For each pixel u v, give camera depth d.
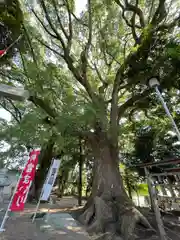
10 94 2.96
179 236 4.80
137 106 8.16
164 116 8.58
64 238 4.12
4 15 5.11
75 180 14.64
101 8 6.72
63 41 7.53
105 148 6.96
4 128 6.59
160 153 9.30
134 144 10.17
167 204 7.16
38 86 5.80
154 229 5.13
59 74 7.05
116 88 7.12
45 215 6.09
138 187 10.44
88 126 6.38
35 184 11.08
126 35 7.34
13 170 8.72
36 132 5.19
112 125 6.65
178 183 3.83
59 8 7.10
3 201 7.48
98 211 5.57
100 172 6.65
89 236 4.54
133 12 6.67
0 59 6.26
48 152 11.14
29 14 6.53
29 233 4.24
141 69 6.07
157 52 5.85
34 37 6.69
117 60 7.61
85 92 7.91
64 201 11.88
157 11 5.93
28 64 6.08
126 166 10.12
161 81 5.83
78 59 8.05
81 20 7.42
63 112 5.50
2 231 4.05
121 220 5.24
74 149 8.88
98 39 7.43
